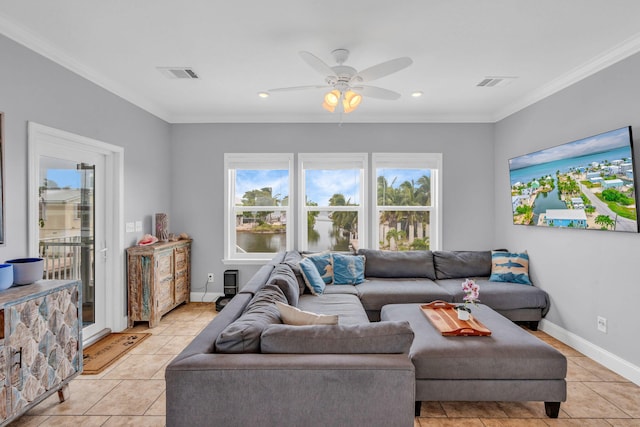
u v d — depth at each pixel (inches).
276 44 101.5
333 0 80.1
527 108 149.3
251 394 55.3
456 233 178.7
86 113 119.3
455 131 177.8
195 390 55.1
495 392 80.7
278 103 157.5
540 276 141.9
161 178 171.6
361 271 154.1
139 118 151.9
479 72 121.8
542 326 139.3
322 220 183.8
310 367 55.9
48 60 103.1
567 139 126.0
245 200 185.5
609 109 107.4
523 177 147.1
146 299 142.7
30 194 96.7
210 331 67.9
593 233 113.9
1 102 88.4
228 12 85.0
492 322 99.4
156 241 156.2
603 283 110.0
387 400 56.0
